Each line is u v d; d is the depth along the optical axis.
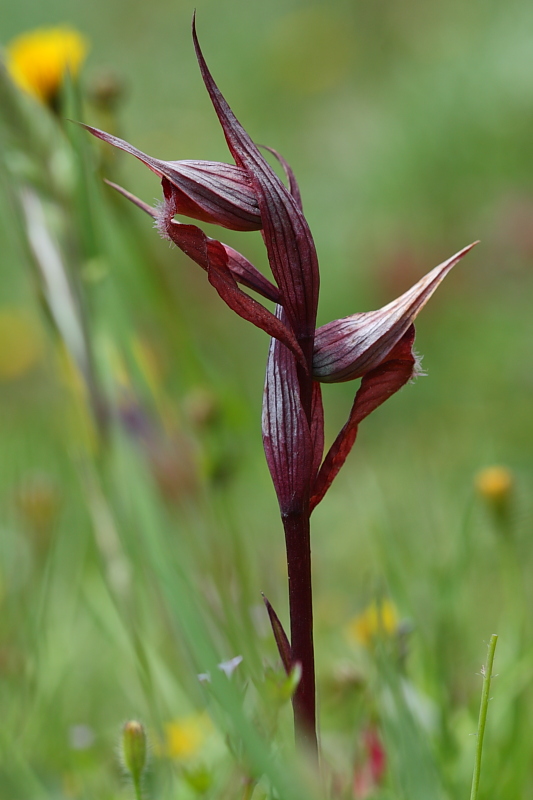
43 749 0.51
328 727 0.52
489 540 0.67
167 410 0.59
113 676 0.60
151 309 0.71
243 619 0.48
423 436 1.04
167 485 0.57
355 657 0.54
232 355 0.97
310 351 0.39
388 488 0.81
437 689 0.49
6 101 0.55
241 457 0.70
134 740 0.43
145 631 0.52
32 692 0.50
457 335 1.18
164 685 0.52
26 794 0.48
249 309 0.39
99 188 0.64
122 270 0.70
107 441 0.56
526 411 1.03
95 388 0.57
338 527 0.86
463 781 0.48
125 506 0.53
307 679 0.40
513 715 0.49
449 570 0.53
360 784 0.47
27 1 2.21
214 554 0.54
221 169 0.39
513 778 0.48
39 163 0.56
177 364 0.71
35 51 0.57
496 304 1.18
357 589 0.74
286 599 0.64
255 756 0.40
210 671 0.41
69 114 0.57
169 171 0.39
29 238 0.57
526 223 1.22
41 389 1.24
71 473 0.79
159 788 0.47
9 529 0.63
